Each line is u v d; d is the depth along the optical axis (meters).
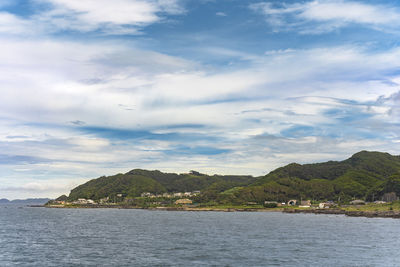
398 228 141.75
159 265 65.94
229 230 134.00
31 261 69.19
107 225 160.62
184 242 97.06
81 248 85.38
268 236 112.06
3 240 100.50
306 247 87.50
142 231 129.75
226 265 66.19
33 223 174.62
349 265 66.06
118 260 70.25
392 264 67.06
